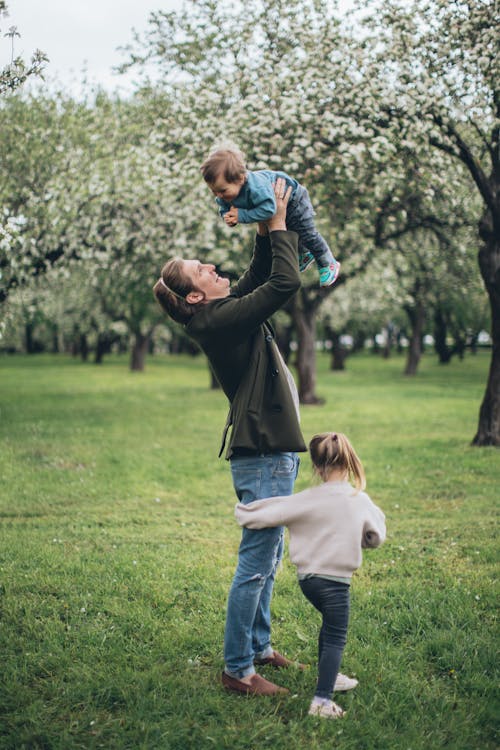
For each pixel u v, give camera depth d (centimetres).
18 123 1256
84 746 285
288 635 403
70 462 1017
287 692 328
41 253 1255
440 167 959
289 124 945
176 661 362
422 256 1584
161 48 1089
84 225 1255
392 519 687
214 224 1276
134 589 471
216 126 1023
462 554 559
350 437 1284
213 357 329
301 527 312
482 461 968
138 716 306
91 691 329
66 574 504
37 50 612
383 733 294
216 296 326
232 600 325
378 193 974
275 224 314
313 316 1948
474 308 2505
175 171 1089
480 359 4697
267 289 310
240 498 339
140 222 1325
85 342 4906
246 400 322
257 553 325
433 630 399
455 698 326
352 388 2500
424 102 862
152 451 1123
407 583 482
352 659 361
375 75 905
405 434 1300
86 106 1425
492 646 375
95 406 1886
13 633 396
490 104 858
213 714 313
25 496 795
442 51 857
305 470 969
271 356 332
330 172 974
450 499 769
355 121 915
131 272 1574
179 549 578
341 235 1294
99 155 1328
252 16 1022
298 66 948
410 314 3158
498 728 299
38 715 308
